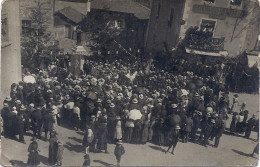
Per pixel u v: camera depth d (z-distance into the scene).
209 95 14.92
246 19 16.06
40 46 15.84
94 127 11.94
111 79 14.98
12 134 12.29
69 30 15.73
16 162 11.07
